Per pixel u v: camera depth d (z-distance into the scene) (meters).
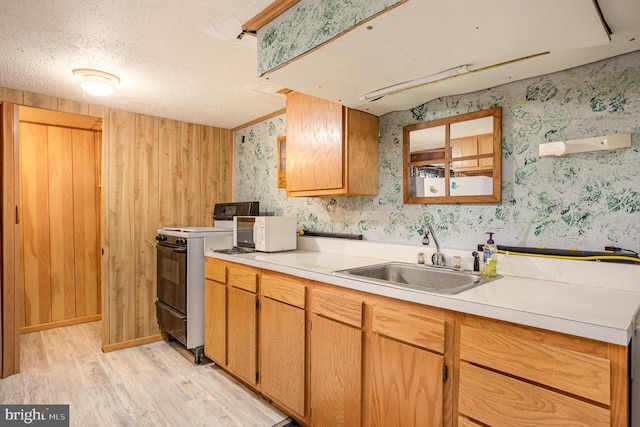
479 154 1.82
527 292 1.33
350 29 1.21
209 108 2.93
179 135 3.33
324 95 1.89
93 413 2.00
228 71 2.14
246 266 2.24
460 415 1.22
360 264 1.98
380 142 2.29
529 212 1.67
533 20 1.12
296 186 2.42
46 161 3.46
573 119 1.54
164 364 2.68
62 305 3.56
